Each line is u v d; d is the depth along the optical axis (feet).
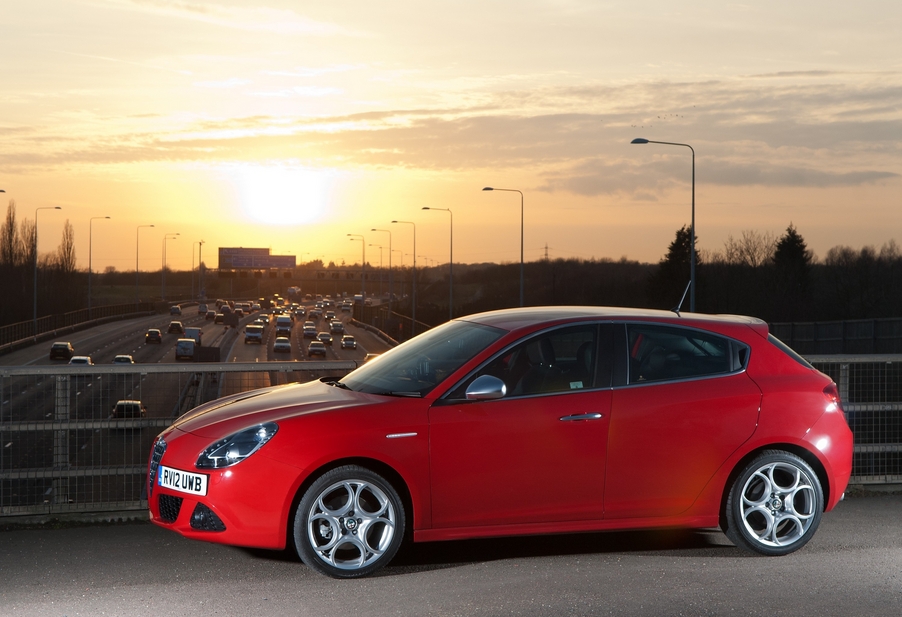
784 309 245.24
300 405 16.97
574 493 17.24
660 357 18.04
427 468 16.53
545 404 17.12
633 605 14.70
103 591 15.40
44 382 21.17
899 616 14.24
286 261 447.01
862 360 24.56
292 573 16.47
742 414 17.87
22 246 307.99
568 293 351.67
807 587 15.71
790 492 18.01
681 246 261.85
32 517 20.89
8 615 14.15
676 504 17.69
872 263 232.73
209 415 17.40
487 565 17.01
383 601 14.88
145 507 21.49
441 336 19.16
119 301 529.86
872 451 24.88
